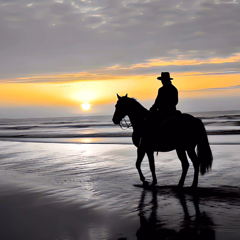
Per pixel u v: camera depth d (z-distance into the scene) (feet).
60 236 14.03
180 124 21.18
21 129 148.77
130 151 45.34
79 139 72.08
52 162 37.14
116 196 20.62
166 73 22.26
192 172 27.94
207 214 16.14
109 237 13.70
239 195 19.52
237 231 13.67
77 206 18.69
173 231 14.03
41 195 21.61
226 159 34.45
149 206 18.04
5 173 30.58
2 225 15.76
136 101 24.27
